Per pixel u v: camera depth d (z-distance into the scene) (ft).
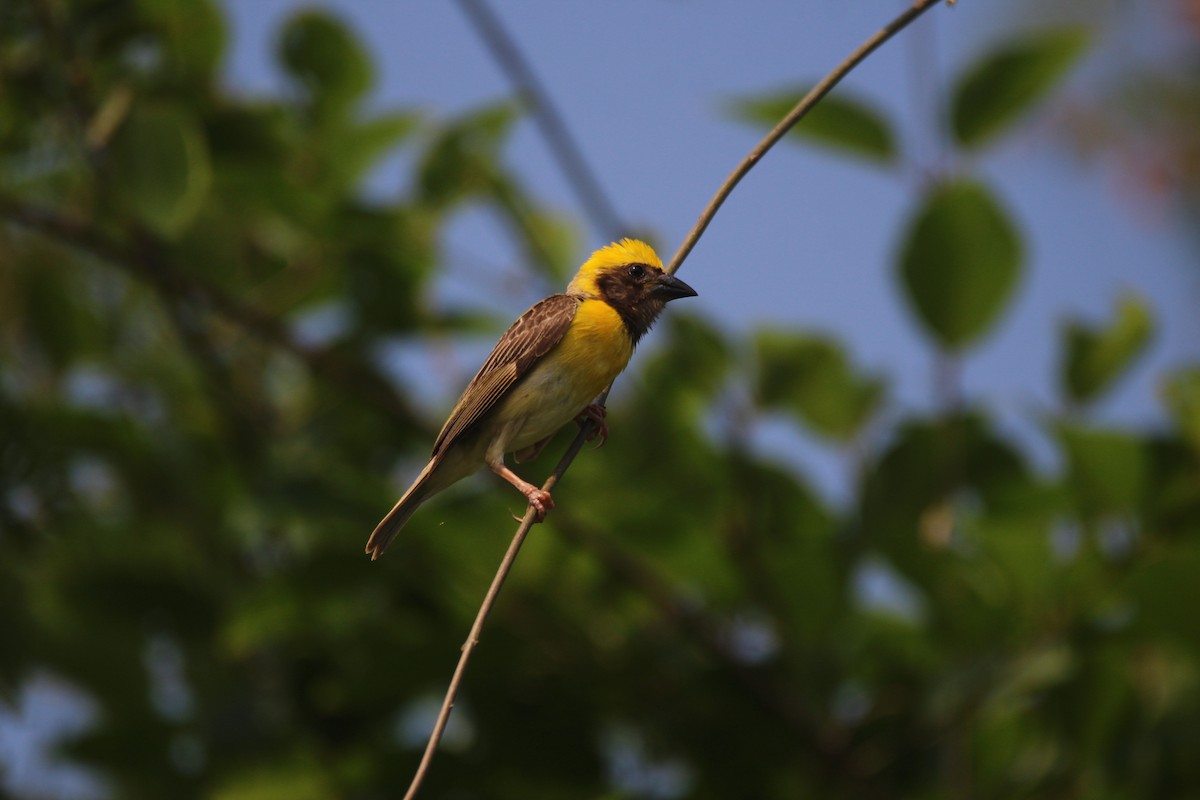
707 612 36.17
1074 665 32.76
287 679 37.86
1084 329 35.40
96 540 39.29
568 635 35.50
